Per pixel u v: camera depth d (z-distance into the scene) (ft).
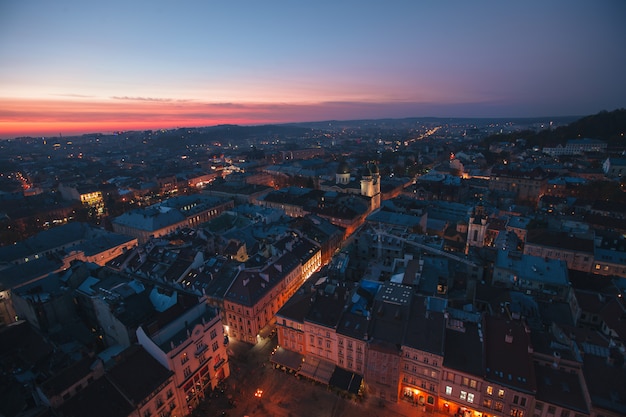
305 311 302.45
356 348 273.33
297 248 444.14
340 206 633.61
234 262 397.80
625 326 268.41
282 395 278.26
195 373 262.26
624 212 572.51
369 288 325.42
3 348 276.82
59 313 327.47
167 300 297.94
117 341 305.94
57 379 213.25
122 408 216.74
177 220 634.84
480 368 235.40
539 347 241.55
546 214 591.37
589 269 410.93
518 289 356.18
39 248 505.25
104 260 492.54
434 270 359.25
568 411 209.56
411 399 266.98
